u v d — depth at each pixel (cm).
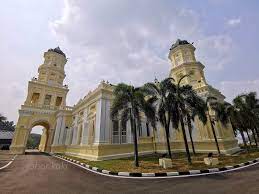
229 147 2091
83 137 2088
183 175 873
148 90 1378
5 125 6438
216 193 562
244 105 2139
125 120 1284
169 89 1392
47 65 3600
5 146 4038
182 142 2234
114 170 1003
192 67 2650
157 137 2197
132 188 656
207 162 1145
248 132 2984
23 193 609
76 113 2750
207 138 2047
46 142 3459
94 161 1473
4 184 735
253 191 562
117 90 1330
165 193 582
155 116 1352
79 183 745
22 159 1841
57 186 698
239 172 902
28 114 3036
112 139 1777
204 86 2252
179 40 3052
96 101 1961
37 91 3328
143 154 1945
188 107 1373
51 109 3303
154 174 878
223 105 1938
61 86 3647
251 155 1678
